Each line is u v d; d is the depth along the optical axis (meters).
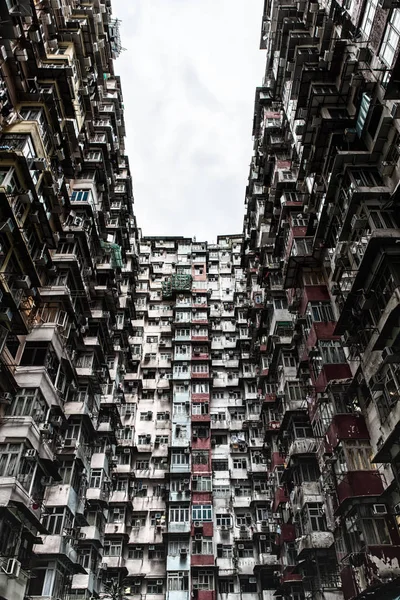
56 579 19.50
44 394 19.80
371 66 20.12
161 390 40.12
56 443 21.11
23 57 19.92
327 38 23.89
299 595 26.27
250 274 41.97
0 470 16.77
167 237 53.22
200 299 46.28
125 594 27.84
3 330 17.20
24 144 18.73
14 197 17.94
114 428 32.47
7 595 15.21
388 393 17.05
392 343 17.08
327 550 21.75
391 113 17.02
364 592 16.61
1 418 18.05
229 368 42.62
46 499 21.45
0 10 17.05
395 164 18.48
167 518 32.59
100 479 28.69
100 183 30.69
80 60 26.58
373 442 19.44
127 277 39.97
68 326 23.91
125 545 31.92
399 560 16.38
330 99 22.39
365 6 20.11
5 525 15.96
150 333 44.75
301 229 28.19
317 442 23.56
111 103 35.72
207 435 36.50
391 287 16.94
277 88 34.06
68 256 24.50
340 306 21.95
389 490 17.55
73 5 29.38
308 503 23.30
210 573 30.05
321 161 23.47
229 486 35.41
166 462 36.06
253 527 32.97
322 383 22.61
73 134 24.52
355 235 20.06
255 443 36.69
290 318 31.91
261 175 38.00
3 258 17.31
